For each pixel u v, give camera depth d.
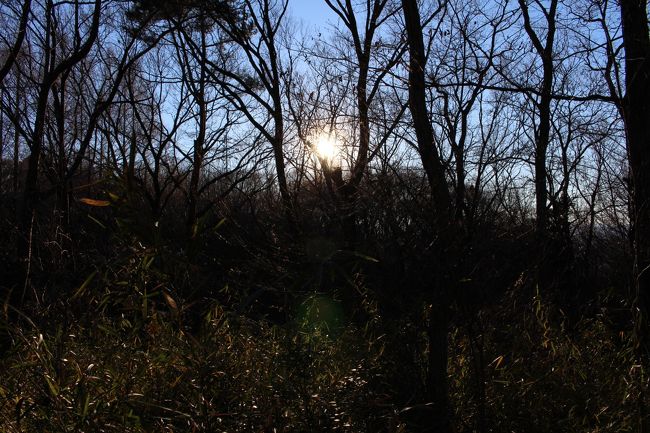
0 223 8.90
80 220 7.37
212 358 4.04
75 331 4.40
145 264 3.96
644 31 7.24
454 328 5.22
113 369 4.07
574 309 6.74
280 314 5.06
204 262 4.81
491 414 4.99
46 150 12.08
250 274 4.88
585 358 5.87
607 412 5.19
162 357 4.09
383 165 5.34
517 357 5.34
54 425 3.59
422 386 4.83
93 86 14.98
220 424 3.82
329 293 4.88
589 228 9.56
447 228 4.86
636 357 6.22
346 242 5.07
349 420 4.20
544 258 5.64
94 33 10.57
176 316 4.02
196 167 12.90
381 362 4.87
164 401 3.94
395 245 4.90
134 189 4.09
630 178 7.58
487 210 5.27
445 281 4.84
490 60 6.76
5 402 3.74
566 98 6.89
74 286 5.16
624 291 7.65
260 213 7.41
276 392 4.09
